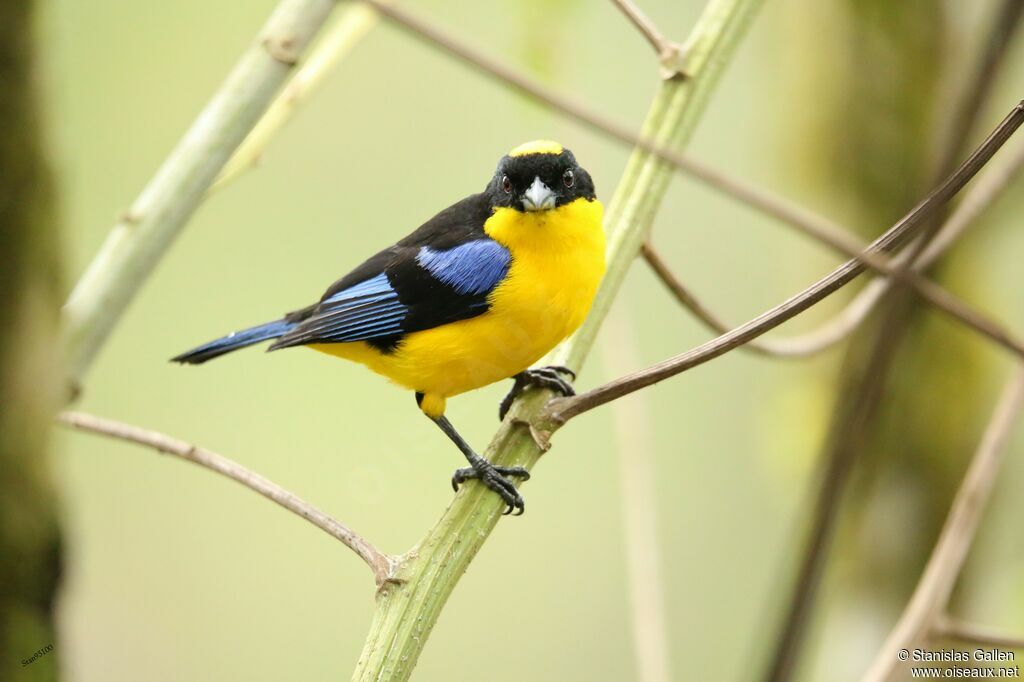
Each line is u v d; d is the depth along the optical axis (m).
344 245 12.66
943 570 6.57
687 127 7.19
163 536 12.21
